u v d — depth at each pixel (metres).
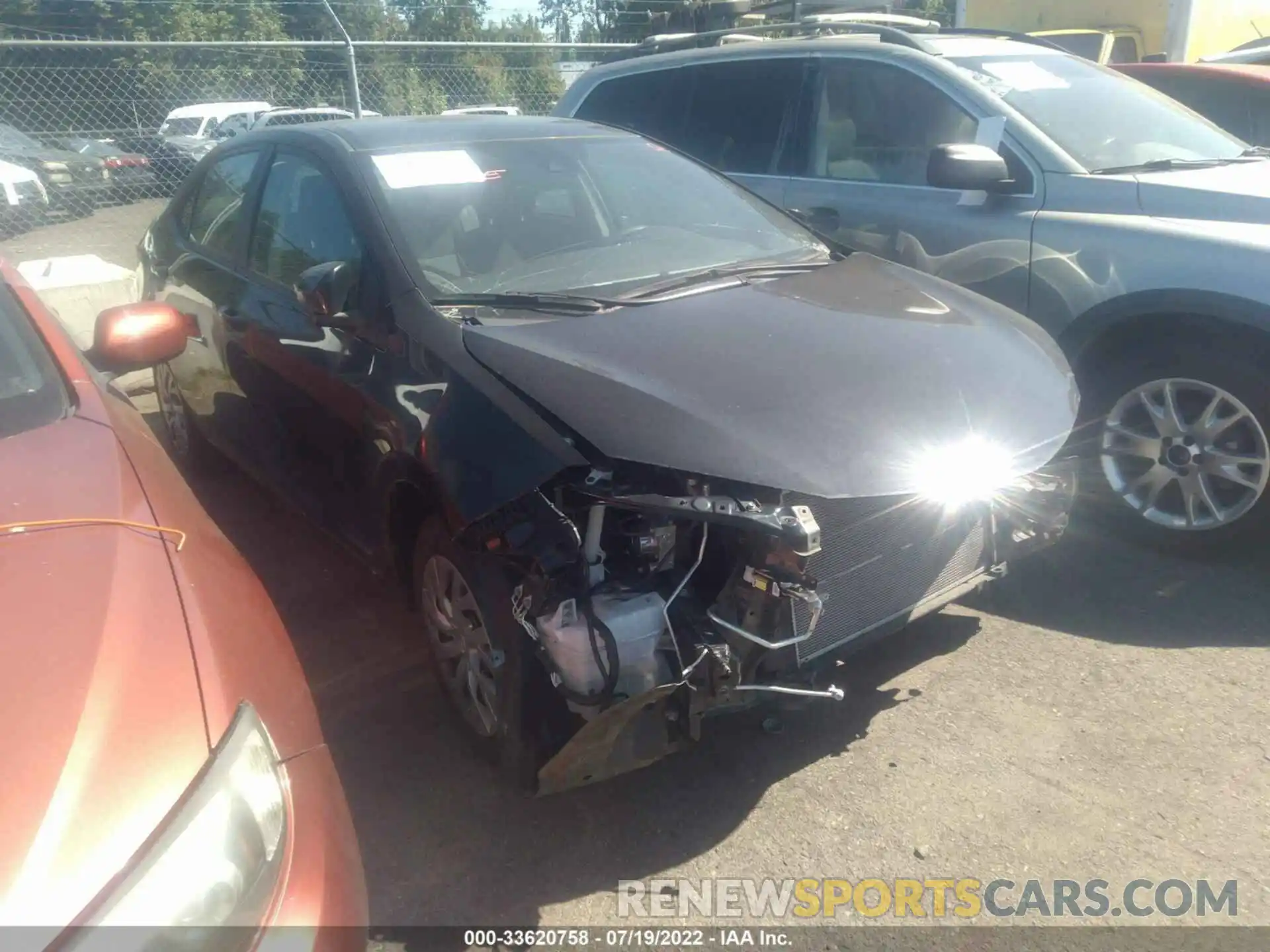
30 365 2.63
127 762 1.58
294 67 11.37
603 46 9.67
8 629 1.76
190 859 1.53
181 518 2.23
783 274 3.71
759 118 5.69
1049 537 3.37
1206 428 4.04
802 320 3.23
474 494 2.70
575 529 2.60
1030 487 3.26
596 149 4.25
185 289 4.71
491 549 2.72
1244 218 4.01
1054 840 2.79
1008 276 4.48
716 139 5.90
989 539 3.24
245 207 4.45
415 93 11.59
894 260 4.93
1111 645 3.64
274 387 3.98
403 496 3.24
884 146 5.12
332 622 3.97
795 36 7.49
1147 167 4.56
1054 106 4.84
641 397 2.72
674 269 3.70
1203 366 4.00
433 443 2.90
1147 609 3.85
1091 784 2.99
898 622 3.04
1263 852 2.72
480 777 3.10
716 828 2.88
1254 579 4.02
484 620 2.77
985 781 3.02
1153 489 4.21
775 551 2.56
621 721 2.50
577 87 6.72
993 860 2.74
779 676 2.78
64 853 1.46
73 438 2.38
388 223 3.51
